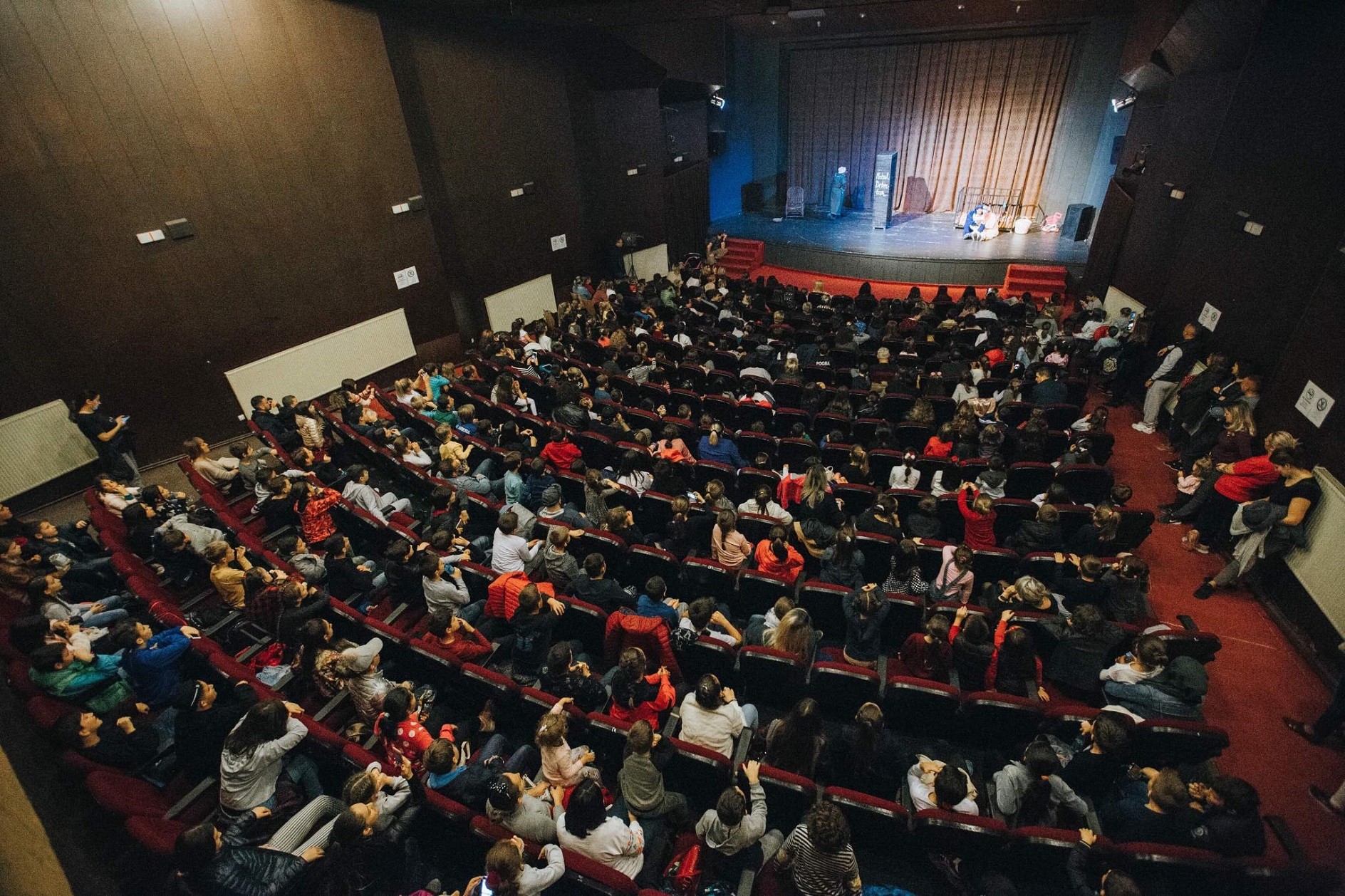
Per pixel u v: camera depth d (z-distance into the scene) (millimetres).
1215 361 7152
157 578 5430
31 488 7355
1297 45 6531
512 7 10039
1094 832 3332
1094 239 14164
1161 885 2816
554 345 11234
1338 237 5664
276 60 8578
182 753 3592
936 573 5117
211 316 8609
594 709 3936
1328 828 3934
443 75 11047
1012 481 6465
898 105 20203
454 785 3240
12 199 6879
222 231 8492
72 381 7586
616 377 8852
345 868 2850
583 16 10414
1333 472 5156
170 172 7914
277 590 4641
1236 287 7320
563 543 4922
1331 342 5422
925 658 4137
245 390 9094
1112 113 17609
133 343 7988
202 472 6680
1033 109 18641
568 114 13547
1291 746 4434
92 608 4914
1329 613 4895
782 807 3320
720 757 3363
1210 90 9289
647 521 6242
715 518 5746
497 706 4137
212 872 2652
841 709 4391
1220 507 5973
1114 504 5250
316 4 8836
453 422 8117
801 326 11852
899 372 9242
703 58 16266
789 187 22938
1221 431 6699
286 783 3564
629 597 4707
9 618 4789
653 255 16641
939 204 21219
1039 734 3773
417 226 10781
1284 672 4992
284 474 6125
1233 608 5609
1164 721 3412
